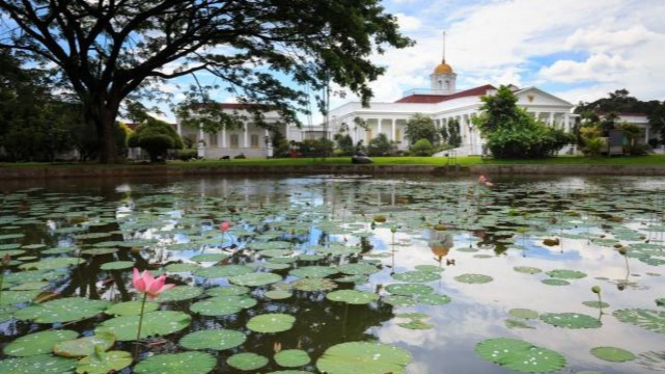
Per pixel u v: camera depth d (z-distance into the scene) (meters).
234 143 44.75
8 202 7.05
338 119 59.38
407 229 4.52
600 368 1.58
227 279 2.71
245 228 4.54
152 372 1.52
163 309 2.19
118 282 2.64
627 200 7.34
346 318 2.07
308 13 14.59
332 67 15.05
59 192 9.20
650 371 1.56
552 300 2.32
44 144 26.09
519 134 23.44
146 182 12.76
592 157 23.70
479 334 1.88
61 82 16.12
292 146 37.72
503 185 11.41
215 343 1.77
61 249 3.53
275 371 1.54
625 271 2.91
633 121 58.91
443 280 2.69
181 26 17.62
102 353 1.58
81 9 15.34
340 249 3.56
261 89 18.23
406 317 2.08
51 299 2.32
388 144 43.03
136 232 4.29
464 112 50.56
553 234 4.22
